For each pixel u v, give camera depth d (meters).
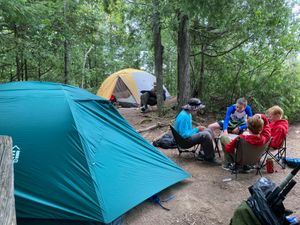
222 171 5.32
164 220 3.83
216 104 9.89
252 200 2.85
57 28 9.59
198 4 6.50
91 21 10.62
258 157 4.95
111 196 3.64
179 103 9.48
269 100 9.18
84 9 10.36
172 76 18.86
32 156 3.72
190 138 5.59
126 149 4.34
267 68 9.37
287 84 9.12
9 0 6.68
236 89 9.71
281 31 8.68
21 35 9.13
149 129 8.30
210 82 10.13
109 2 10.01
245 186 4.73
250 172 5.26
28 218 3.55
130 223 3.75
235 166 5.16
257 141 4.71
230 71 9.77
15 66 12.05
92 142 3.92
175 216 3.92
